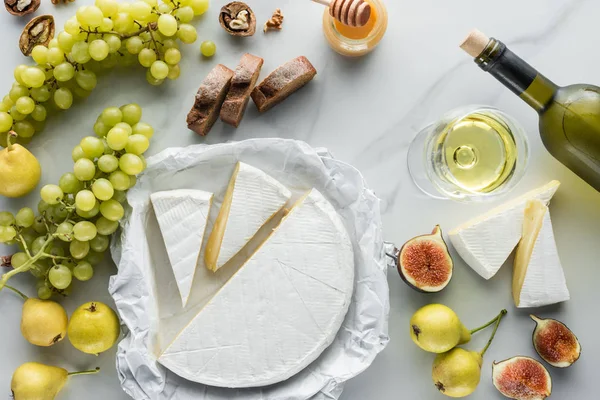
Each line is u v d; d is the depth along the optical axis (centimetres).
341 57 144
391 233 145
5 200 142
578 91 126
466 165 132
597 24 145
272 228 143
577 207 146
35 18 140
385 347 144
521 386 139
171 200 134
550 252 138
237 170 135
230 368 135
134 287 133
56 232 129
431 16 144
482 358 142
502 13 144
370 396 144
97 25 129
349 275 136
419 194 145
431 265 138
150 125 142
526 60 145
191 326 134
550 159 145
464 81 144
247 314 135
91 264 139
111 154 133
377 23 136
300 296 136
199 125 136
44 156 143
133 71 143
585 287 146
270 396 138
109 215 130
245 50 144
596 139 125
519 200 141
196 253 135
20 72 132
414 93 144
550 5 144
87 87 136
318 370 139
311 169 139
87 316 131
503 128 128
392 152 144
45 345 136
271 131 144
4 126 134
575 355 139
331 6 126
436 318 133
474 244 140
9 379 142
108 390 143
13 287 142
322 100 144
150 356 135
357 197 138
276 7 143
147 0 136
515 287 144
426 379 145
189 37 137
